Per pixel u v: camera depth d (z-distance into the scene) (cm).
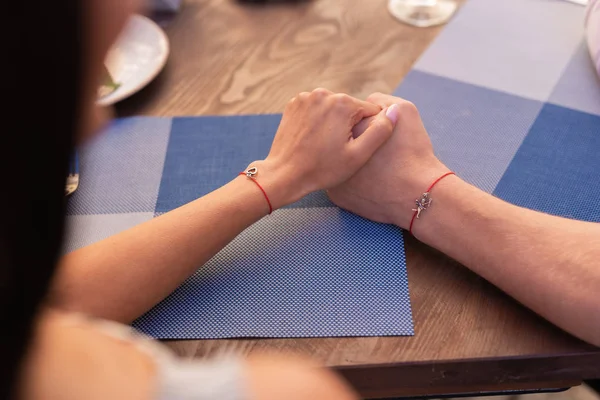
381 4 125
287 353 69
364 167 86
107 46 28
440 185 82
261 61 112
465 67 109
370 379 69
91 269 71
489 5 123
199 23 122
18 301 28
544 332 70
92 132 32
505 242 74
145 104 106
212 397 36
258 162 87
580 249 71
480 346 69
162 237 76
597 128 97
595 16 110
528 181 89
